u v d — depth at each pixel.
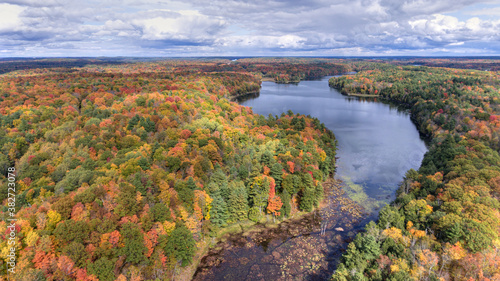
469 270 57.12
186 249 68.81
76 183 77.94
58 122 121.62
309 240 81.12
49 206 62.91
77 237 56.69
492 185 82.50
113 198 68.38
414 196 92.56
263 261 73.31
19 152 99.06
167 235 67.12
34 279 49.16
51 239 56.09
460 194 78.06
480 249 60.69
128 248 60.03
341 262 71.50
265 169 101.62
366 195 105.62
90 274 54.28
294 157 112.38
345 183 115.00
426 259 60.41
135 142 105.06
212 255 75.25
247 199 93.81
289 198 92.38
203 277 68.06
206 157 98.31
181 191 78.81
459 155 109.06
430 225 73.25
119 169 85.12
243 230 85.44
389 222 75.94
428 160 121.12
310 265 72.00
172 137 110.75
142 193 74.62
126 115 126.50
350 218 91.62
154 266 62.94
